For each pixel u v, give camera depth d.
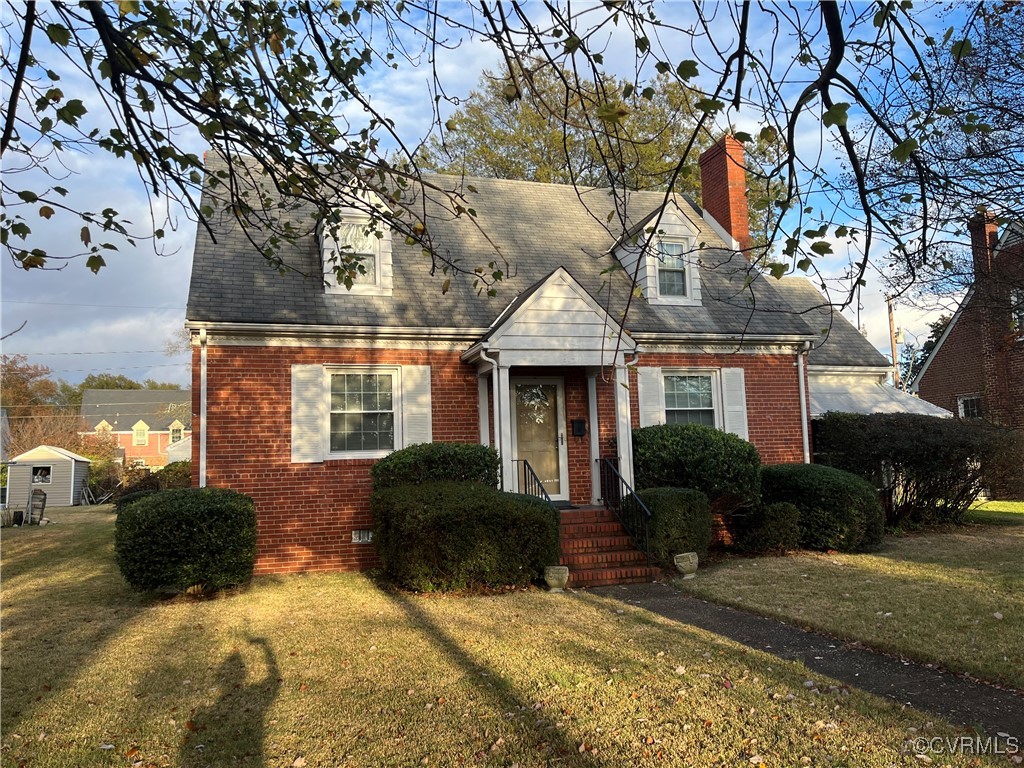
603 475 12.38
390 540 9.48
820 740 4.19
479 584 9.33
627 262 14.48
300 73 4.63
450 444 10.94
